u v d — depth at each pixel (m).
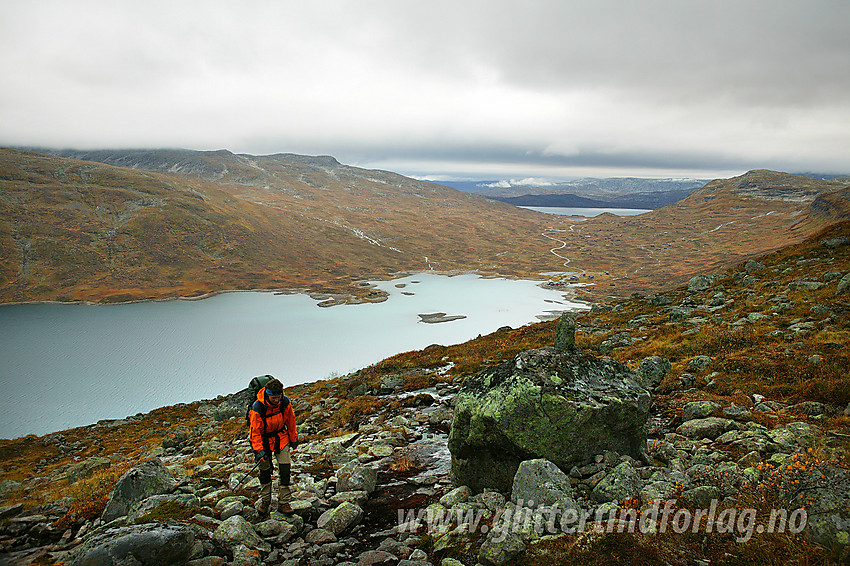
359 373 32.62
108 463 25.86
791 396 11.88
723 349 18.45
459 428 9.09
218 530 7.26
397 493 9.59
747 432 9.41
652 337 24.30
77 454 41.25
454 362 30.33
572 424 8.09
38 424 108.31
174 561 5.93
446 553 6.67
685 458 8.73
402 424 16.11
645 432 8.96
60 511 9.38
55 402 122.31
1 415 113.44
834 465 6.61
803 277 31.05
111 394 128.25
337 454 12.45
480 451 8.78
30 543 7.96
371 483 9.88
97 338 194.12
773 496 6.17
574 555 5.71
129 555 5.67
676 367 16.89
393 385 25.27
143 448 30.50
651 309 36.09
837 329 17.95
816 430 8.96
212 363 156.88
